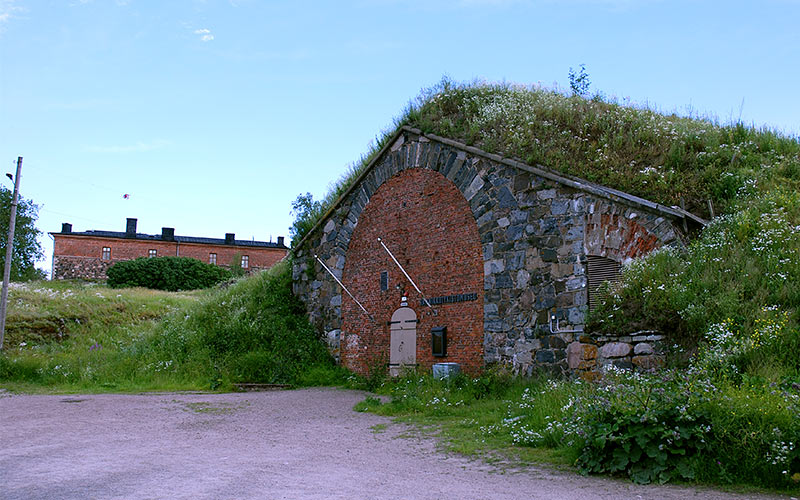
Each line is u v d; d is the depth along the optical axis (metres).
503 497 5.66
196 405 12.69
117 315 22.19
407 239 16.25
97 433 9.34
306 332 18.77
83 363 16.98
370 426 10.34
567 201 12.73
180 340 17.89
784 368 8.38
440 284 15.05
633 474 6.36
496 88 19.42
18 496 5.40
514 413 9.81
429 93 18.95
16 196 20.28
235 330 18.00
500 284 13.56
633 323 10.84
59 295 23.30
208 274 39.72
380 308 16.78
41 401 12.99
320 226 19.53
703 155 14.95
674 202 12.91
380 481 6.35
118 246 51.31
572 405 8.37
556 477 6.54
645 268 11.55
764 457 6.07
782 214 12.20
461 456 7.77
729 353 9.00
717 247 11.54
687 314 10.22
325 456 7.82
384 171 17.28
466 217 14.62
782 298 9.95
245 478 6.34
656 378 8.09
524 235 13.27
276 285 20.84
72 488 5.73
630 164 14.12
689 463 6.27
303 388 15.95
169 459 7.39
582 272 12.18
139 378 16.11
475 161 14.61
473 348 13.95
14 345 18.67
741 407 6.53
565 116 16.83
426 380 13.61
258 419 11.10
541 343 12.55
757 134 17.30
